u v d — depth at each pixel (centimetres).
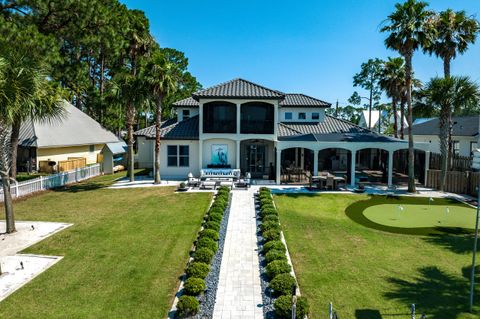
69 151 3142
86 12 2461
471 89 2188
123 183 2567
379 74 3300
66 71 2945
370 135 2720
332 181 2317
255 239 1302
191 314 779
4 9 2258
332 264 1079
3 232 1366
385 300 858
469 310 813
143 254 1138
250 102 2648
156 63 2302
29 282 936
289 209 1786
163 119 5291
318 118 3241
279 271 955
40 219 1569
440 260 1123
